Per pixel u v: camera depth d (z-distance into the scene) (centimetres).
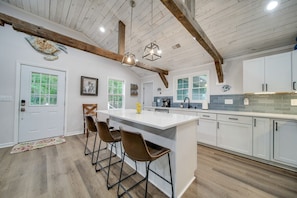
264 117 219
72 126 379
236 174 189
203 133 301
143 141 116
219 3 198
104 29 359
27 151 257
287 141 198
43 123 332
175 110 375
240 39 252
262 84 239
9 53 286
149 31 302
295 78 206
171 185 145
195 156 184
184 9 152
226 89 320
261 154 221
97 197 144
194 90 394
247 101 285
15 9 298
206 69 361
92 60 420
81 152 259
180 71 429
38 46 321
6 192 148
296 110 229
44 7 301
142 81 570
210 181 173
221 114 271
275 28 214
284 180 175
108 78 461
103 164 215
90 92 411
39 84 326
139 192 154
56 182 167
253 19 208
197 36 201
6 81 283
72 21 352
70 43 245
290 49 238
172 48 334
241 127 244
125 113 223
